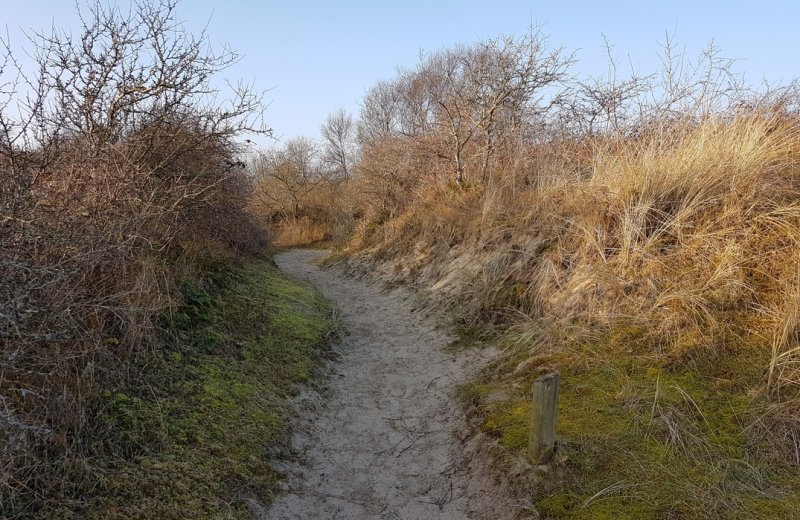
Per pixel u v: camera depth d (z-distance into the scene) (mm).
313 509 3564
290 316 7031
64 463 3035
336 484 3887
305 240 25328
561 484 3354
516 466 3629
